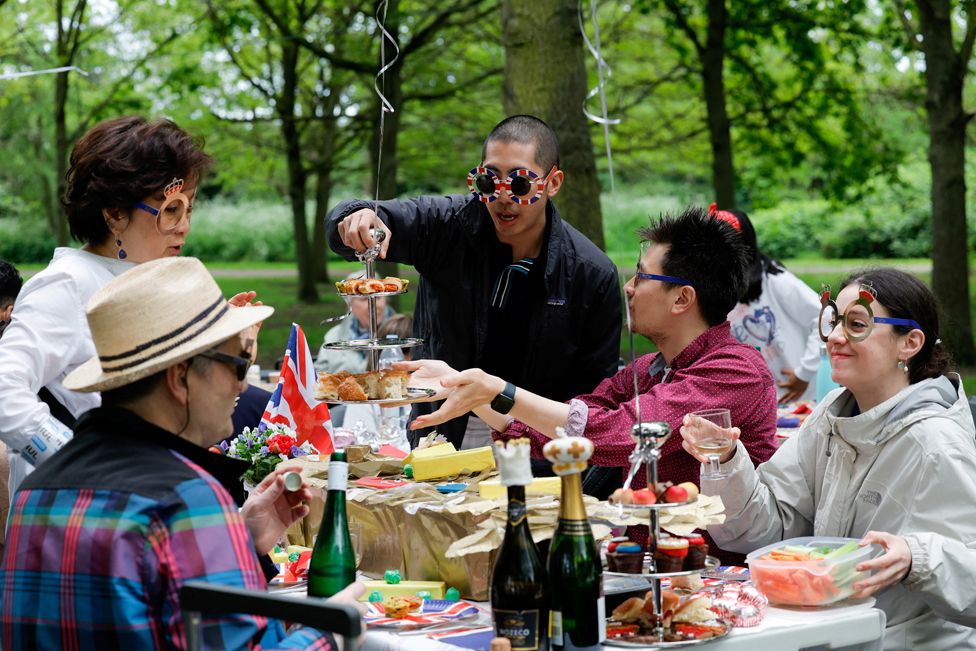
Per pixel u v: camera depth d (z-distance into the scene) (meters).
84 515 1.87
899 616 2.72
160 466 1.92
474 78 15.84
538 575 2.07
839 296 2.81
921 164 24.95
